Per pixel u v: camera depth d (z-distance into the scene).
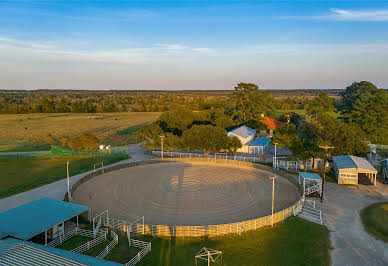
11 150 80.94
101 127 131.38
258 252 26.53
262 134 96.12
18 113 193.88
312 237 29.47
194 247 27.23
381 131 82.88
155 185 46.94
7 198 40.06
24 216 29.09
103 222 32.28
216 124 100.19
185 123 92.94
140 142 94.25
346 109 114.00
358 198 40.81
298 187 44.03
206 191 44.09
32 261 19.03
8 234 25.33
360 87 112.31
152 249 26.81
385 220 33.19
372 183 47.41
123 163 62.50
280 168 56.88
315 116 100.56
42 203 32.22
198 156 69.50
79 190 43.81
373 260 25.75
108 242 27.88
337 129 59.50
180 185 47.03
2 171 54.69
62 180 48.84
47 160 65.00
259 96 109.31
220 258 25.45
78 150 75.19
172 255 25.86
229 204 38.78
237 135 74.88
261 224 31.28
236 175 53.09
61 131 119.75
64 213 30.00
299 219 33.56
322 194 39.66
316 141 54.62
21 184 46.31
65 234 28.47
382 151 71.75
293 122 117.56
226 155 65.31
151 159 66.00
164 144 69.81
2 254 19.62
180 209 36.97
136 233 29.78
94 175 51.53
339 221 33.44
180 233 29.22
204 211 36.41
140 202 39.31
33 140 86.31
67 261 19.31
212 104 176.62
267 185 46.91
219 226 29.44
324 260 25.58
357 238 29.58
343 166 47.97
